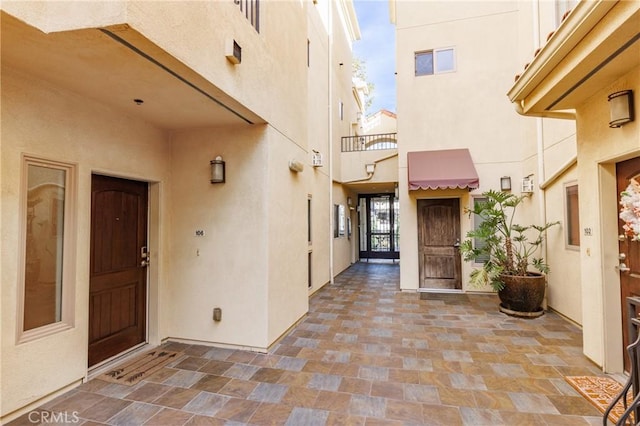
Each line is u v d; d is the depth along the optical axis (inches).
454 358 138.5
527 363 133.0
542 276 197.3
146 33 79.3
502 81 257.8
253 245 150.3
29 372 99.9
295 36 192.5
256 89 138.7
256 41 139.3
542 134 215.6
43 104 104.7
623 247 123.0
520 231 212.2
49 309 108.7
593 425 92.4
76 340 114.7
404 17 277.0
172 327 160.1
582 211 137.1
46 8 77.2
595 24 87.2
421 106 272.5
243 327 150.1
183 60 93.1
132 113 136.2
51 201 109.4
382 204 471.5
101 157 125.1
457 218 268.7
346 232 399.9
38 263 105.3
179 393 110.9
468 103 263.7
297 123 192.2
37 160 103.2
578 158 138.6
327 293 267.0
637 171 114.5
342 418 96.5
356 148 399.9
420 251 275.6
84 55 88.4
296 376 123.2
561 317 195.0
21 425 92.6
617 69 102.8
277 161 161.6
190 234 159.0
